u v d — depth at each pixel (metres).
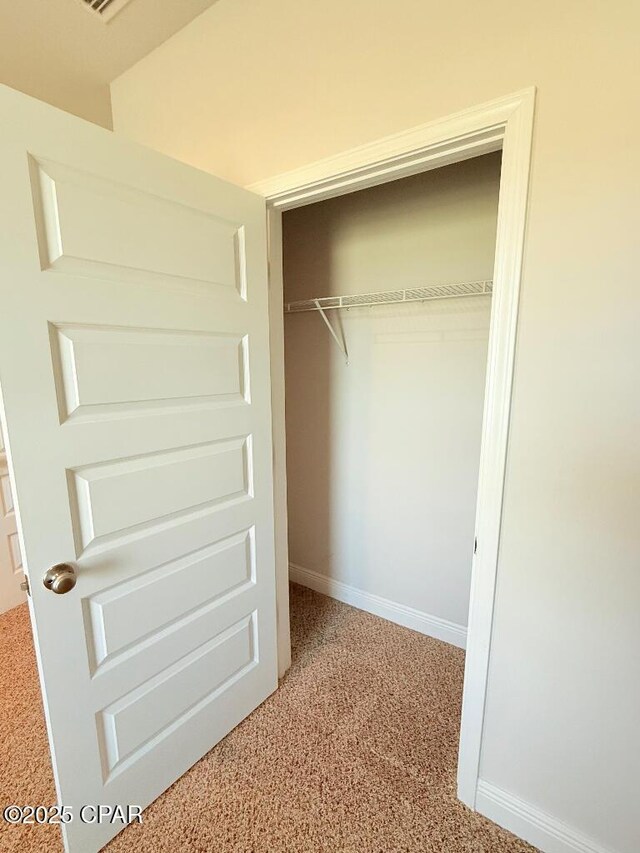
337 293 2.17
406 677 1.87
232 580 1.49
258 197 1.41
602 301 0.93
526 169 0.97
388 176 1.26
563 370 1.00
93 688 1.11
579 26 0.88
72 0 1.36
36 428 0.94
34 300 0.91
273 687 1.76
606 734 1.07
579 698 1.09
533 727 1.17
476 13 0.99
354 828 1.25
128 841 1.22
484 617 1.19
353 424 2.24
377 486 2.21
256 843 1.22
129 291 1.08
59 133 0.92
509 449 1.09
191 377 1.26
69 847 1.11
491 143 1.06
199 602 1.38
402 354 2.01
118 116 1.86
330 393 2.29
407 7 1.08
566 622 1.08
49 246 0.93
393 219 1.93
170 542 1.26
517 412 1.07
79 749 1.10
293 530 2.67
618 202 0.89
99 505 1.07
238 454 1.45
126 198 1.06
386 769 1.43
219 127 1.51
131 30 1.53
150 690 1.26
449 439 1.94
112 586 1.13
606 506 0.99
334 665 1.95
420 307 1.92
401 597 2.24
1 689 1.79
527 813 1.21
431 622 2.15
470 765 1.29
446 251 1.81
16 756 1.48
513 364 1.05
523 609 1.14
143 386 1.14
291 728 1.60
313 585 2.63
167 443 1.21
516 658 1.17
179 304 1.21
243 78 1.42
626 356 0.93
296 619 2.32
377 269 2.01
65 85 1.82
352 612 2.38
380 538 2.26
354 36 1.17
